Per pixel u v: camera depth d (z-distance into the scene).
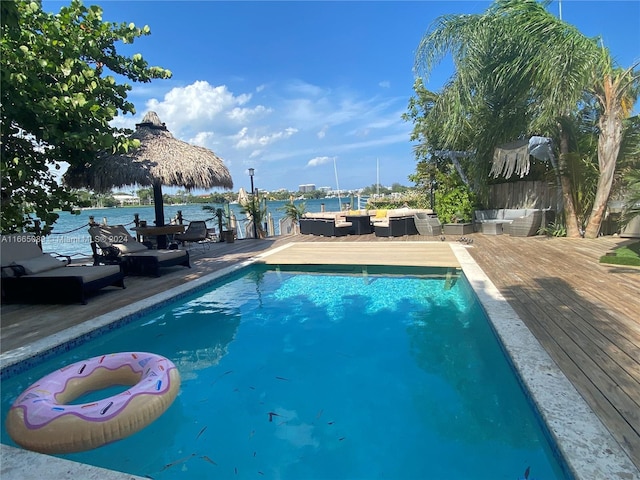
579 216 8.91
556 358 2.64
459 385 2.96
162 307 4.92
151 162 7.48
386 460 2.16
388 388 2.97
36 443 2.08
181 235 9.96
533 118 8.62
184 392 3.01
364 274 6.78
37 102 4.95
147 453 2.31
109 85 6.27
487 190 11.18
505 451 2.14
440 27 8.62
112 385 2.91
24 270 4.84
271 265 7.45
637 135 8.05
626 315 3.47
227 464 2.19
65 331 3.81
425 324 4.33
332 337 4.07
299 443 2.35
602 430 1.83
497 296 4.24
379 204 18.20
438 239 9.70
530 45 7.49
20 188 6.15
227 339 4.11
